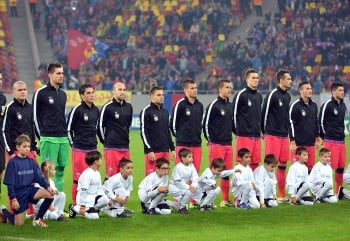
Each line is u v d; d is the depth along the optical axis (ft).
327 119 124.06
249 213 105.50
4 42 334.44
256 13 355.15
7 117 100.99
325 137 124.57
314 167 117.29
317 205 113.60
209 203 108.58
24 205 93.09
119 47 335.06
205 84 310.65
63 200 97.81
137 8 356.59
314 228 93.40
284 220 99.76
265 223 97.30
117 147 111.45
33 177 93.66
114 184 101.40
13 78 324.60
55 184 106.22
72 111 108.06
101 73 319.27
